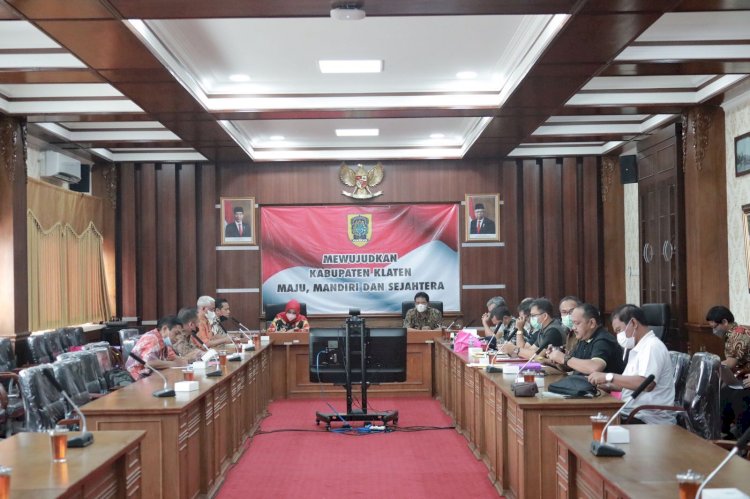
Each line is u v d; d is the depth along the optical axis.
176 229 12.84
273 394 10.52
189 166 12.84
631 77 8.62
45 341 9.34
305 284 12.88
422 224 12.91
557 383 4.93
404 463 6.58
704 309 9.15
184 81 7.77
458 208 12.91
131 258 12.69
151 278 12.70
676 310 9.83
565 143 12.45
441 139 12.48
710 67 7.43
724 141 9.17
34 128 9.95
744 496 2.42
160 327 7.05
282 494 5.64
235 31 6.93
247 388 7.75
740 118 8.77
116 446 3.45
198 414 5.39
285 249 12.88
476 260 12.88
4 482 2.67
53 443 3.18
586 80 7.62
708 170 9.18
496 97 9.00
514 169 12.88
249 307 12.84
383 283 12.91
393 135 12.05
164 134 11.20
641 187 11.34
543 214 12.83
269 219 12.88
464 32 7.02
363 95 9.00
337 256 12.91
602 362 5.26
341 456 6.89
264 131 11.55
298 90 8.95
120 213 12.76
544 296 12.79
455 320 12.84
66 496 2.82
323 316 12.88
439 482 5.94
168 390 5.14
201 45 7.33
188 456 5.00
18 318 9.31
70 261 11.45
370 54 7.71
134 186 12.73
